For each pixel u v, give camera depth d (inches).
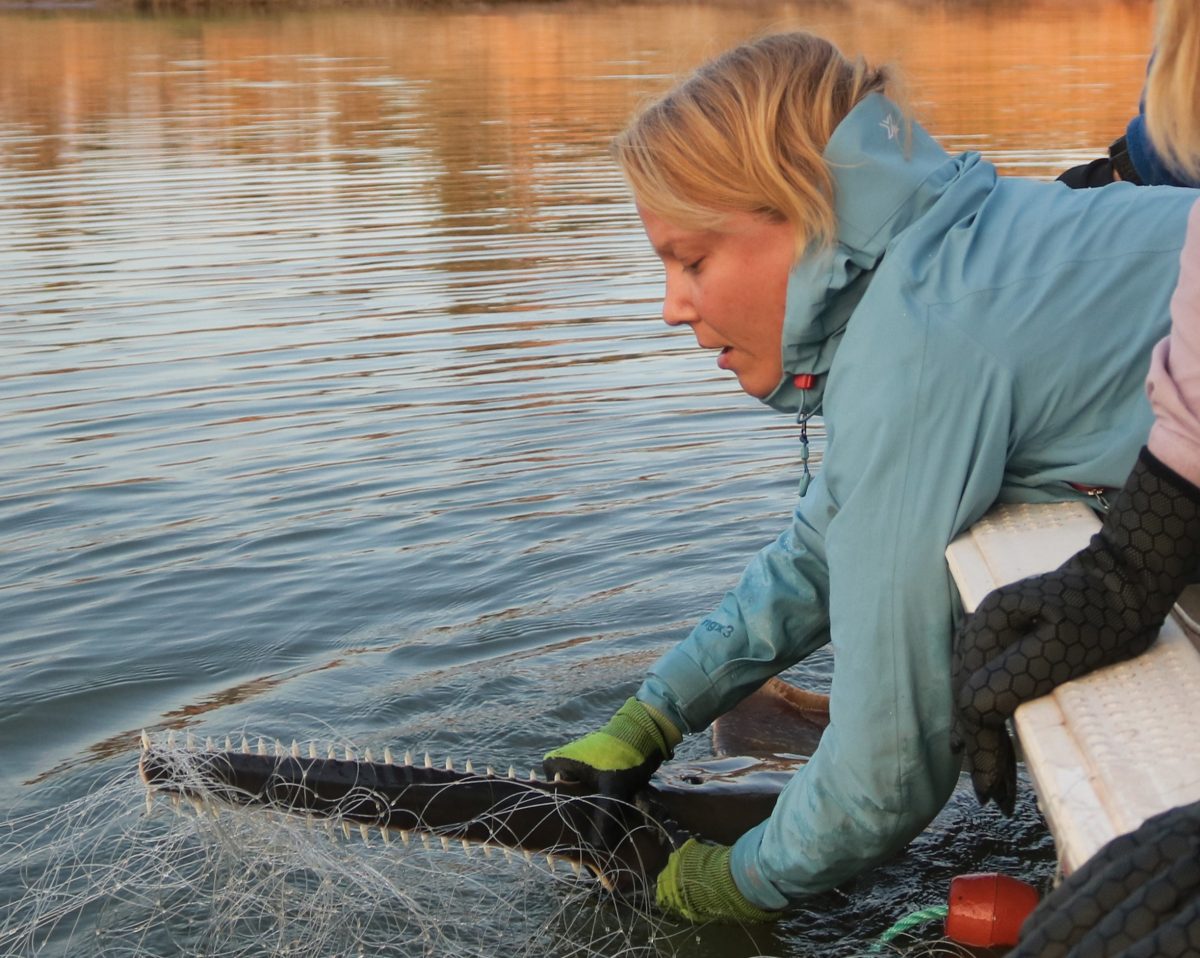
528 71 799.1
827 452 98.8
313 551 201.0
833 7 1155.3
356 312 329.1
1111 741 74.1
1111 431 94.5
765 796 132.5
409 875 127.9
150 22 1170.0
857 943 119.5
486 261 376.2
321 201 458.6
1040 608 80.4
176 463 234.7
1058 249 95.2
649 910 124.3
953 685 85.0
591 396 266.7
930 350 92.6
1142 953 57.7
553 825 125.4
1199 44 72.1
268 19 1203.9
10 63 859.4
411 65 850.8
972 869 130.3
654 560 197.3
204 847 124.3
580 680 165.8
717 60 102.4
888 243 97.2
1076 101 614.2
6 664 170.4
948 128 539.8
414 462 233.8
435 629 179.3
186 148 563.2
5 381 281.4
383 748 151.4
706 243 102.2
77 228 423.8
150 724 157.6
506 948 119.6
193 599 187.2
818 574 131.3
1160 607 79.3
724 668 132.2
